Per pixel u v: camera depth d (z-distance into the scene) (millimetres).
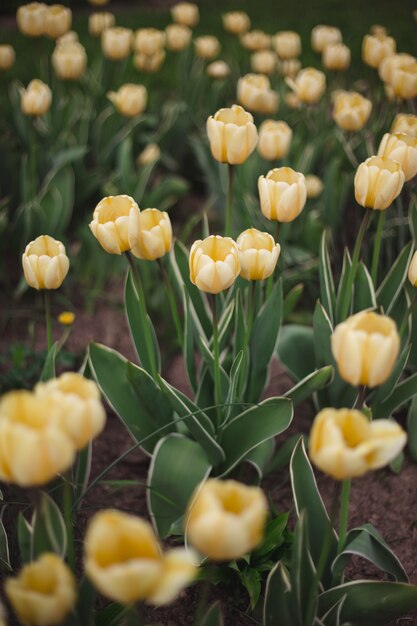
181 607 1013
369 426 673
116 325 1537
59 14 1810
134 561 592
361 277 1159
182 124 1945
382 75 1515
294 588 834
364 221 1045
